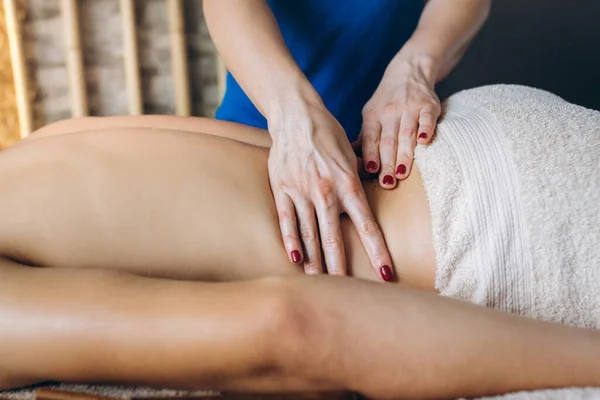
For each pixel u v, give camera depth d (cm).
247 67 85
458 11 103
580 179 64
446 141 70
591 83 174
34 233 58
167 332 46
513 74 175
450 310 50
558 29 170
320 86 119
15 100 198
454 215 65
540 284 63
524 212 63
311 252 65
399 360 47
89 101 201
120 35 198
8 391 51
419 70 91
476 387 49
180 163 66
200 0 197
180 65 196
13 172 62
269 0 109
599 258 62
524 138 67
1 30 191
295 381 48
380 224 67
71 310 47
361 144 81
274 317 46
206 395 46
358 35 115
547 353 50
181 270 62
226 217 64
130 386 50
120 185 62
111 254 60
